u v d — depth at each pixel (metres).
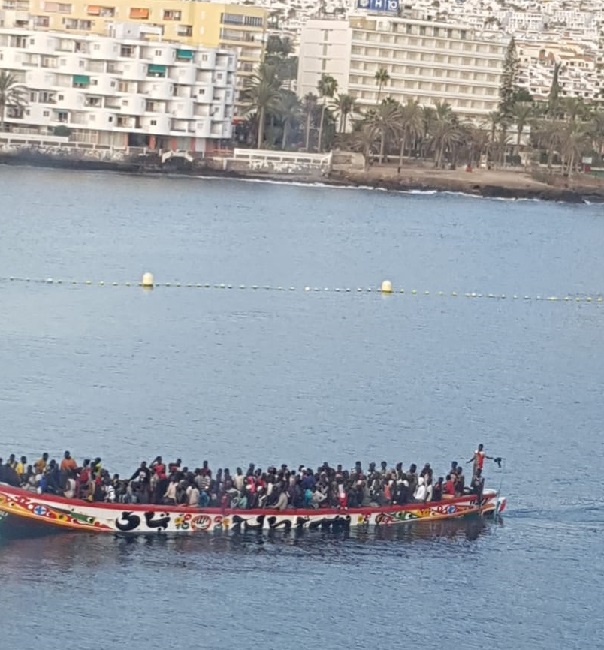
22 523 67.62
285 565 67.12
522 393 105.56
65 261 153.62
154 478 69.50
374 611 63.81
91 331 115.00
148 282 139.62
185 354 109.69
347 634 61.81
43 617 61.19
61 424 86.94
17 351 105.25
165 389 97.88
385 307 139.75
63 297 129.88
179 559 66.81
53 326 115.62
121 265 153.62
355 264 170.88
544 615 64.81
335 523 70.81
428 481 73.19
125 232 180.38
